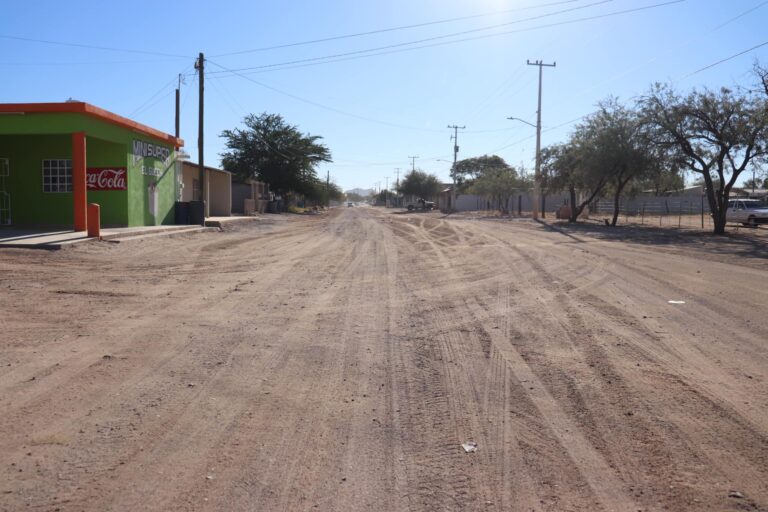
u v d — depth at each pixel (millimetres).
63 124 20969
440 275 14500
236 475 4199
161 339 7902
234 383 6184
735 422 5168
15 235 19062
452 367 6781
